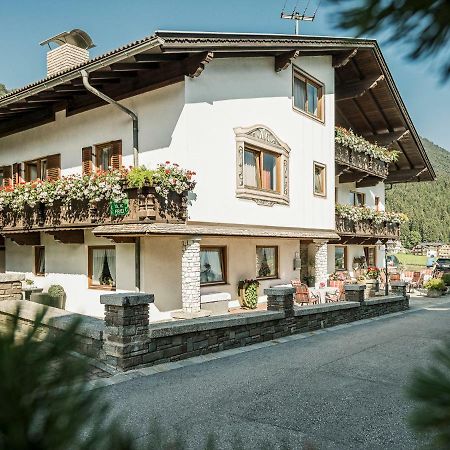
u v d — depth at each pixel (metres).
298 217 15.05
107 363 6.41
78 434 0.75
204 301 12.09
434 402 0.84
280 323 9.16
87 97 13.16
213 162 11.70
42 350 0.75
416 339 9.02
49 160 14.48
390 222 23.14
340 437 4.21
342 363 6.95
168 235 10.47
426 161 24.61
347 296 12.37
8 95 13.23
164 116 11.38
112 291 12.38
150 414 4.70
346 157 18.52
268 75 13.64
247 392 5.49
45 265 14.58
